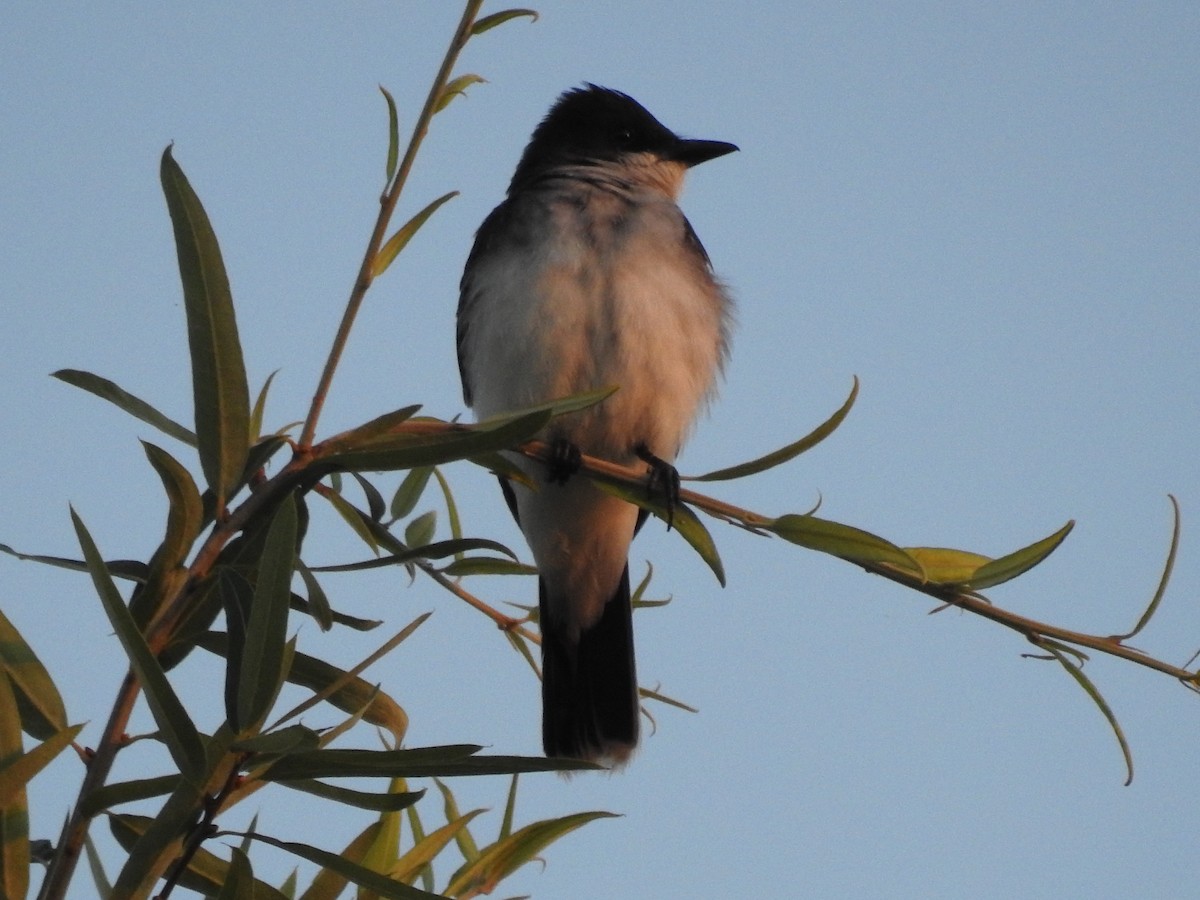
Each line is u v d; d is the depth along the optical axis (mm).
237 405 4395
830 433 5219
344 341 4520
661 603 6211
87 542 3691
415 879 4578
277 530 3793
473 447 4469
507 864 4660
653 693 6211
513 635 5906
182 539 4484
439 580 5840
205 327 4348
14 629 4266
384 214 4555
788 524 5316
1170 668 5105
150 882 3750
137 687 4008
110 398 4617
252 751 3721
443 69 4586
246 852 4055
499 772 3965
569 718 9500
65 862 3746
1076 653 5188
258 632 3787
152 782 3832
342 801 4023
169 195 4242
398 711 4965
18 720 3904
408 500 6266
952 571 5363
